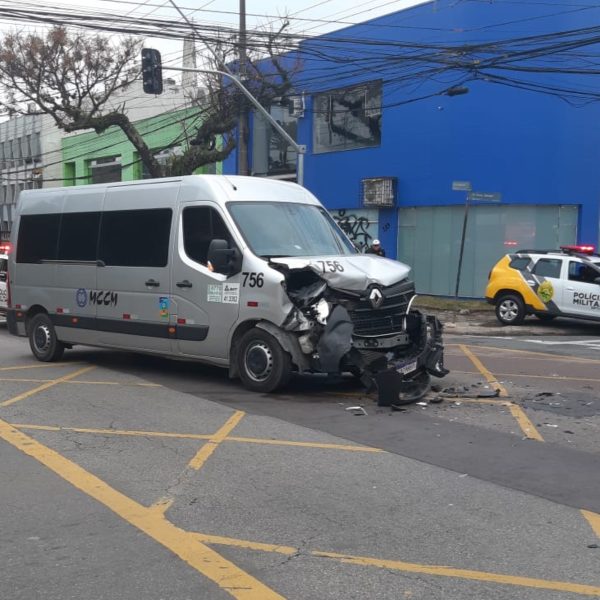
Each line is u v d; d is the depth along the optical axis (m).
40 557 4.24
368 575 4.00
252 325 8.87
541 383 9.84
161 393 8.98
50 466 6.00
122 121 24.47
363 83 24.45
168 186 9.72
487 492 5.38
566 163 20.55
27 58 23.50
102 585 3.88
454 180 22.27
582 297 16.92
